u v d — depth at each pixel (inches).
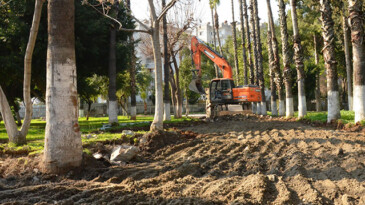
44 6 568.7
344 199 142.6
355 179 171.0
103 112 1738.4
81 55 633.0
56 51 221.5
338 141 300.5
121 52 724.7
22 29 556.4
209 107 815.7
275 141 333.1
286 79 737.6
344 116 557.9
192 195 161.5
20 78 644.7
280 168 213.2
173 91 946.1
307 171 199.0
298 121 632.4
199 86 863.1
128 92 1211.9
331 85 511.8
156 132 350.6
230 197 155.0
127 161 268.8
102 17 653.9
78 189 177.3
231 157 259.3
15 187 189.3
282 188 164.1
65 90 221.6
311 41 1301.7
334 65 514.0
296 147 291.1
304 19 1219.9
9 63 560.4
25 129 333.4
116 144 349.7
